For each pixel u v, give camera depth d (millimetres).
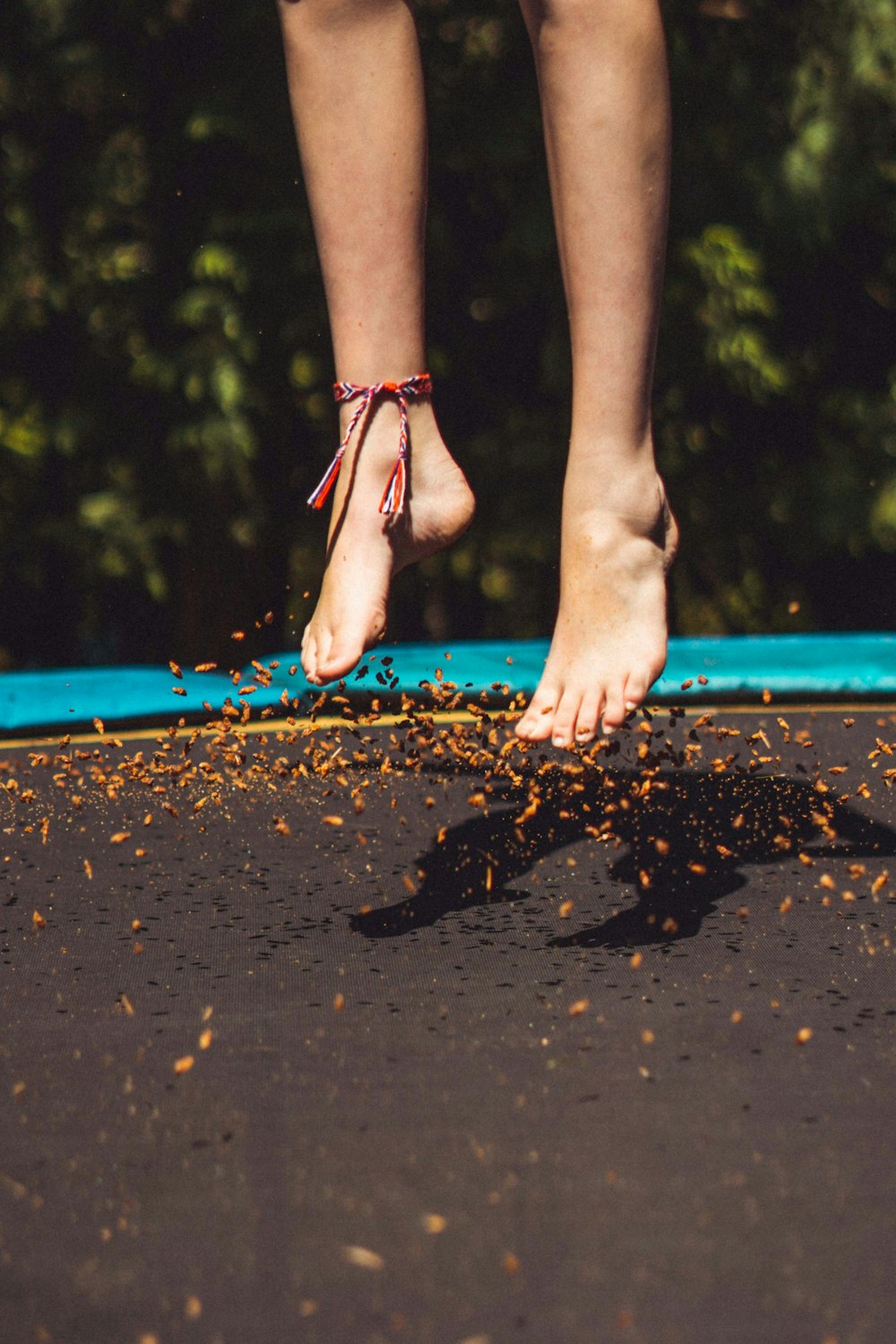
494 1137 1745
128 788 2875
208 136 6270
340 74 2164
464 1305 1564
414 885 2375
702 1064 1863
